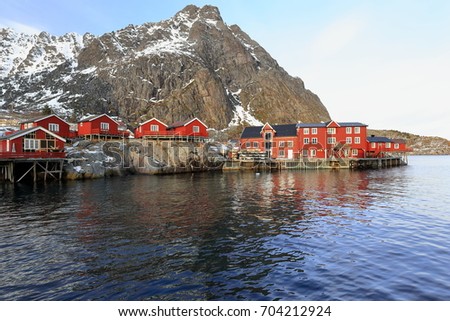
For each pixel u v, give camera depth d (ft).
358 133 239.30
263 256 43.52
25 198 93.40
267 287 33.99
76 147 175.42
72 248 47.14
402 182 137.59
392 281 34.73
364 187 119.85
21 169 145.79
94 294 32.68
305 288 33.58
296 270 38.37
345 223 61.87
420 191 107.96
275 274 37.29
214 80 448.65
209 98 428.56
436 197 94.43
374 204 82.94
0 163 135.54
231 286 34.32
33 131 148.36
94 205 81.82
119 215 69.62
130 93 411.13
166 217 67.62
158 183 135.64
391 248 45.96
